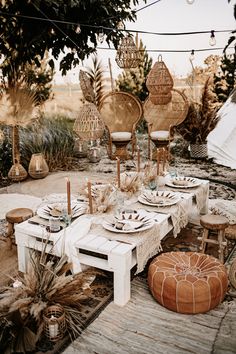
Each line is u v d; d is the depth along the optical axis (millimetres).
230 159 7297
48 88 7430
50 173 6992
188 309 2916
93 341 2676
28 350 2547
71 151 7605
